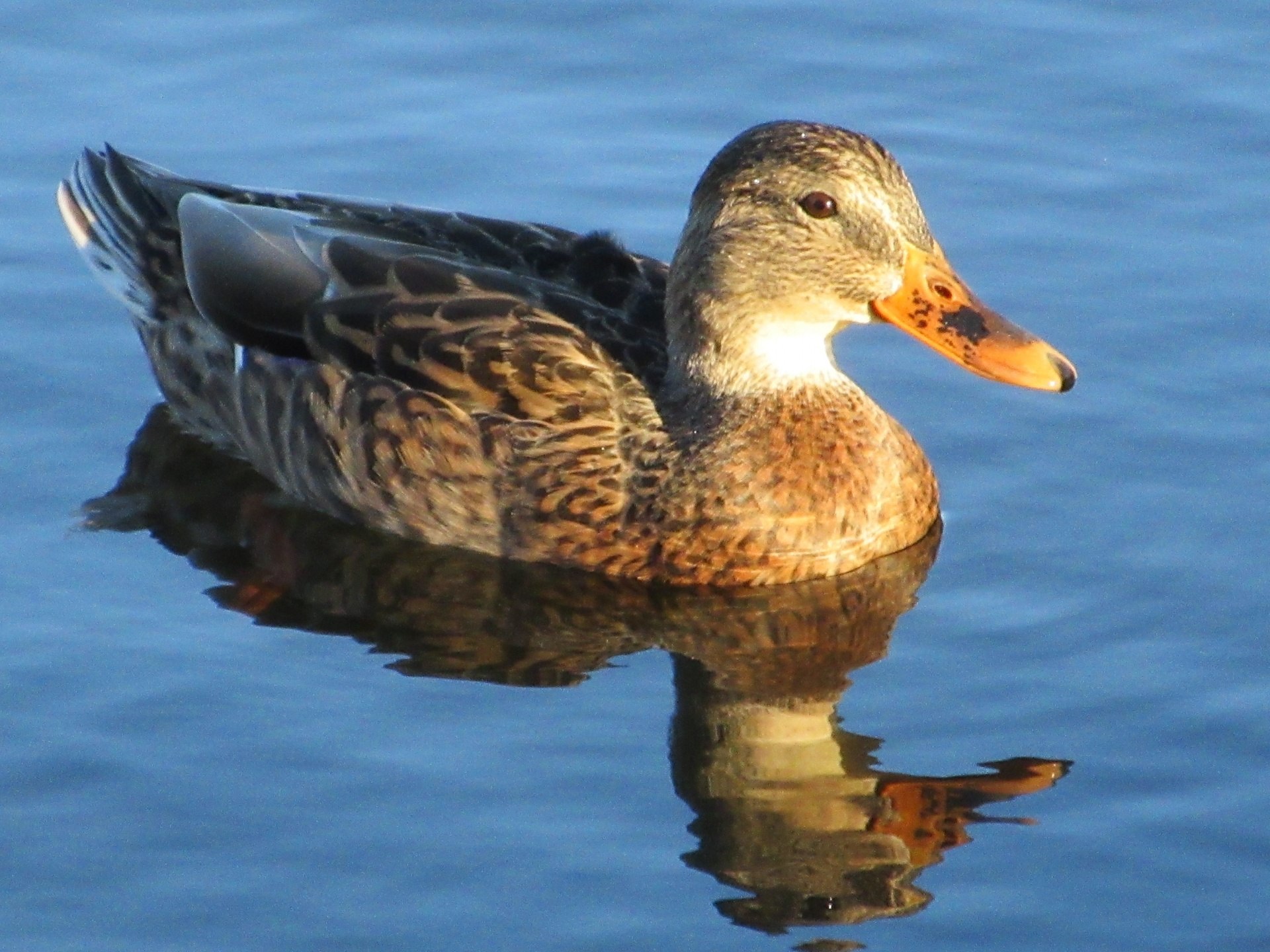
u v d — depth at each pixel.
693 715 12.43
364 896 10.93
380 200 16.36
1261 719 12.12
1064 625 13.08
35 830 11.38
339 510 14.47
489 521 13.91
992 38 18.86
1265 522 13.86
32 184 17.41
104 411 15.45
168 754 11.98
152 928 10.71
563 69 18.67
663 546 13.66
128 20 19.17
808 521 13.66
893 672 12.80
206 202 15.18
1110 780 11.73
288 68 18.66
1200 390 15.16
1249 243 16.58
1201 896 10.85
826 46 18.83
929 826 11.44
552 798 11.69
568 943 10.62
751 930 10.72
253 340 14.65
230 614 13.38
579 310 14.21
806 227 13.56
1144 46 18.67
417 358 13.97
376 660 12.94
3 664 12.75
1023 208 17.09
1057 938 10.62
